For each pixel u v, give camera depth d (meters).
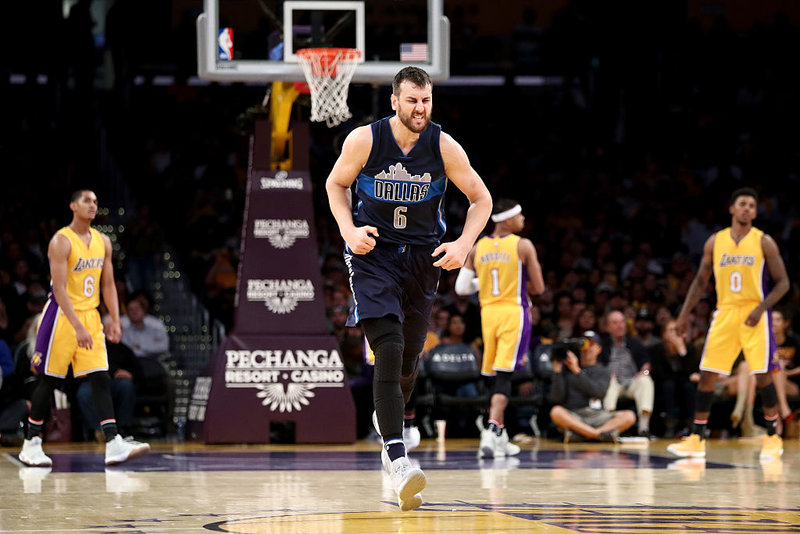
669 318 14.19
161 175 19.80
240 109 21.92
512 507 5.11
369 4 11.37
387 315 4.98
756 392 13.30
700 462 8.51
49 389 8.19
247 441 10.97
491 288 9.56
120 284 13.59
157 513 4.84
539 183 21.06
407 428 9.80
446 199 20.28
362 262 5.12
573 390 11.75
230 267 16.41
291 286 11.27
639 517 4.71
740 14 23.77
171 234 17.73
